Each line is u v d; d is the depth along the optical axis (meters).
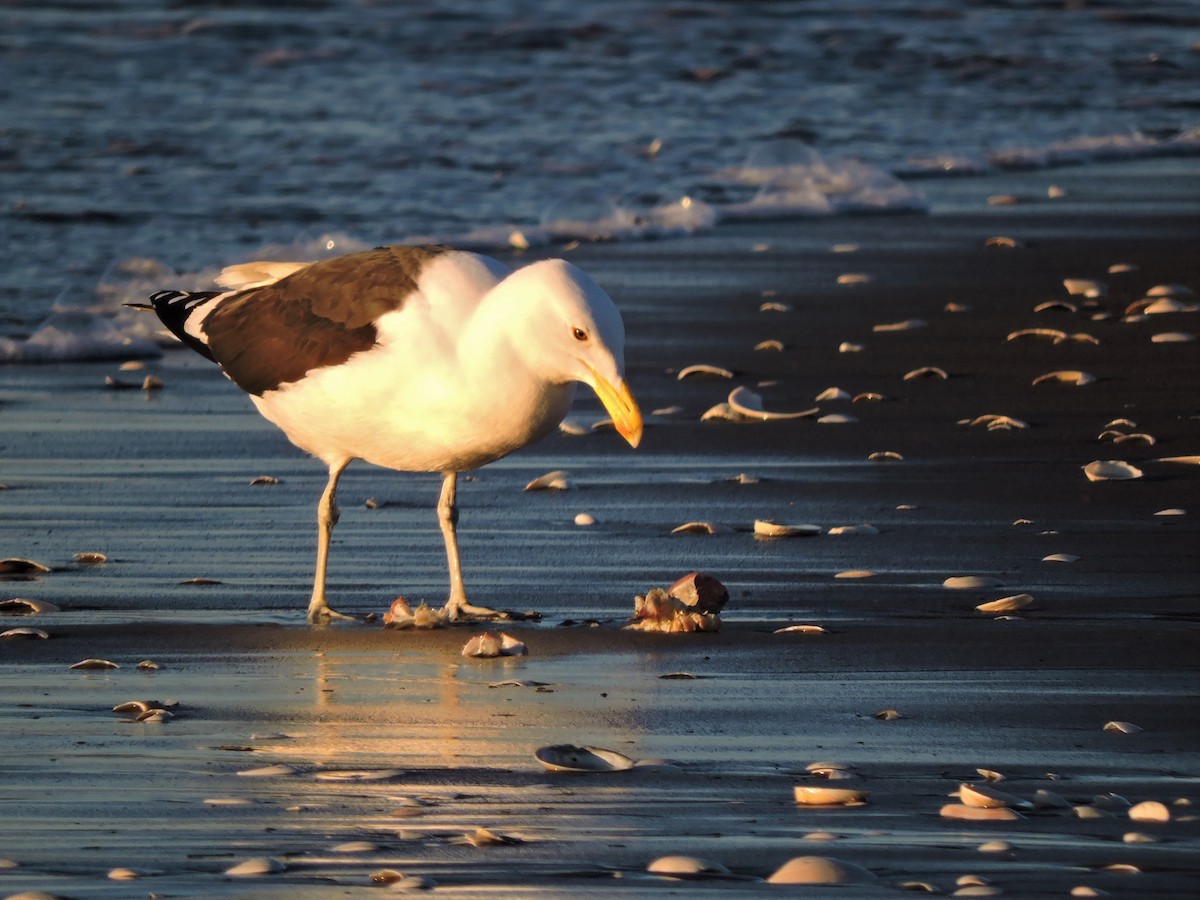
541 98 34.81
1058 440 14.63
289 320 10.77
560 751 8.11
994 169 29.39
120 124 31.52
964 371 17.03
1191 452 14.16
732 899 6.59
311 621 10.59
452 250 10.88
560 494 13.38
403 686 9.31
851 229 24.64
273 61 38.22
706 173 28.48
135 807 7.57
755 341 18.31
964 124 32.91
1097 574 11.26
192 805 7.59
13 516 12.86
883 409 15.73
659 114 33.47
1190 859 6.94
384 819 7.43
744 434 15.02
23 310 20.02
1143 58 39.56
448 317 10.30
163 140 30.22
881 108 34.31
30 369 17.89
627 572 11.53
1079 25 43.78
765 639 10.10
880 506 12.92
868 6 46.00
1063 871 6.83
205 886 6.73
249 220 24.80
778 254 22.89
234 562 11.84
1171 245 22.91
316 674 9.53
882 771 7.99
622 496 13.31
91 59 37.84
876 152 30.44
